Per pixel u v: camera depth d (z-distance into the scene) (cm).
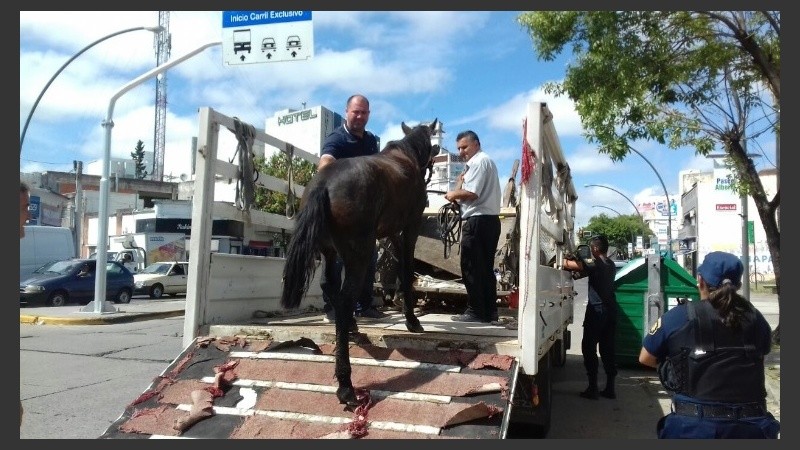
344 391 392
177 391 432
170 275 2645
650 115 1120
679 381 359
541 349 464
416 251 811
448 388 401
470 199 578
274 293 639
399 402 395
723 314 350
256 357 455
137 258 3069
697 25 1110
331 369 430
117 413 681
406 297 511
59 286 1972
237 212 558
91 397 750
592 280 823
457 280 797
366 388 411
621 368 1057
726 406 344
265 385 425
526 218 437
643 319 1027
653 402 801
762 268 4175
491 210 588
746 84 1182
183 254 3628
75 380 846
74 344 1161
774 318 1752
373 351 451
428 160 541
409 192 495
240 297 570
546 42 1103
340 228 419
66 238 2317
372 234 430
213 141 519
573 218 933
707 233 4072
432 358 434
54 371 906
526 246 434
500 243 808
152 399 428
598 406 780
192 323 499
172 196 5331
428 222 857
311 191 424
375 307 750
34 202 3553
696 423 345
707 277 362
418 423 377
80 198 3309
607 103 1073
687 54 1129
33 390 785
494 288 597
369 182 429
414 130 544
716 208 4059
